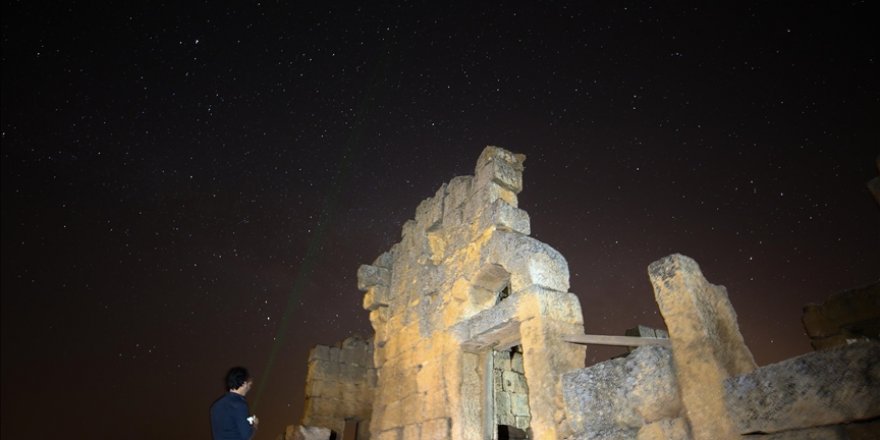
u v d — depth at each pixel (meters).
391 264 10.30
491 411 7.28
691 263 4.60
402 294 9.41
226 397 4.90
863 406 3.15
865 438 3.12
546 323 6.10
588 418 4.91
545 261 6.71
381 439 8.50
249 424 4.82
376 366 9.45
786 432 3.47
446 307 7.97
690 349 4.19
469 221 8.07
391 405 8.59
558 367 5.78
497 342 7.41
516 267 6.78
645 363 4.61
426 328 8.34
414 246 9.50
